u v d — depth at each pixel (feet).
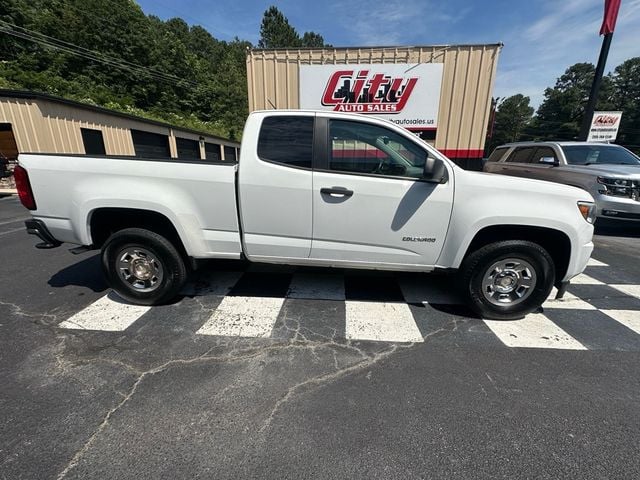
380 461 5.23
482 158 27.09
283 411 6.20
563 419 6.13
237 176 9.18
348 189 9.00
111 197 9.17
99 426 5.76
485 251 9.25
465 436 5.73
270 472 5.00
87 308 10.04
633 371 7.59
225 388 6.79
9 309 9.91
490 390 6.88
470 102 26.12
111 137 44.32
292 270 13.29
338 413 6.18
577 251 9.18
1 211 26.53
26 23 86.33
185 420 5.94
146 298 10.15
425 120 26.94
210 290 11.48
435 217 9.16
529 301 9.65
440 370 7.50
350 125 9.07
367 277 12.74
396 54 25.88
